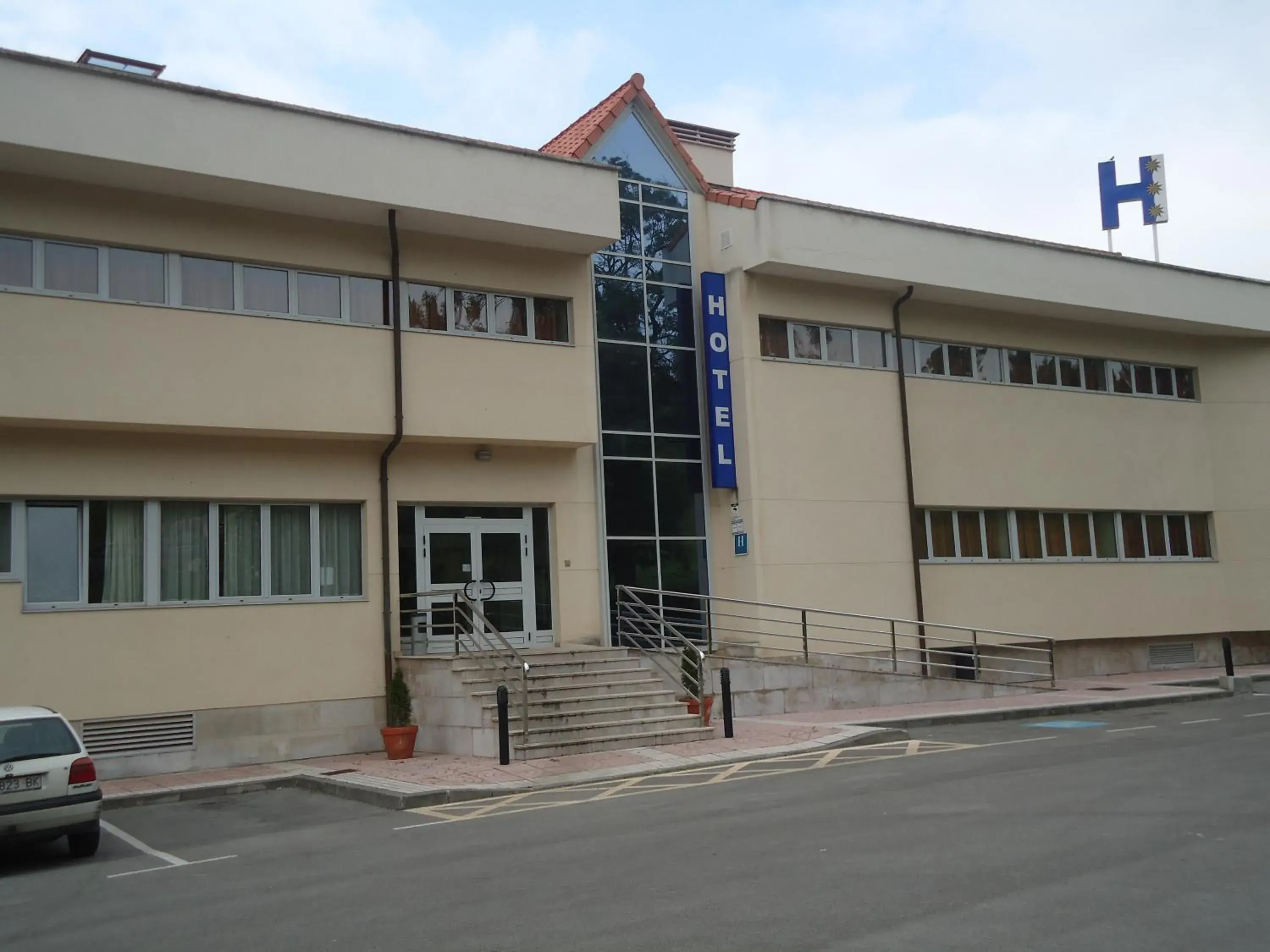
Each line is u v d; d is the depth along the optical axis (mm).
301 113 16609
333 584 17969
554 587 19953
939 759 14461
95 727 15570
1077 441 27141
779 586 21672
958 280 24047
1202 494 29297
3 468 15336
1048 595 26125
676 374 22078
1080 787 11727
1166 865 8156
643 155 22438
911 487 23750
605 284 21438
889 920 6961
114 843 11781
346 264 17844
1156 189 30172
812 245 22078
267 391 16688
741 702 19609
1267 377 30062
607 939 6879
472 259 19094
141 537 16453
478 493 19203
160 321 15984
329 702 17359
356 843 10891
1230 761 13320
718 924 7059
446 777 14156
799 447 22422
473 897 8195
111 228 16000
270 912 8164
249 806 13797
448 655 18016
